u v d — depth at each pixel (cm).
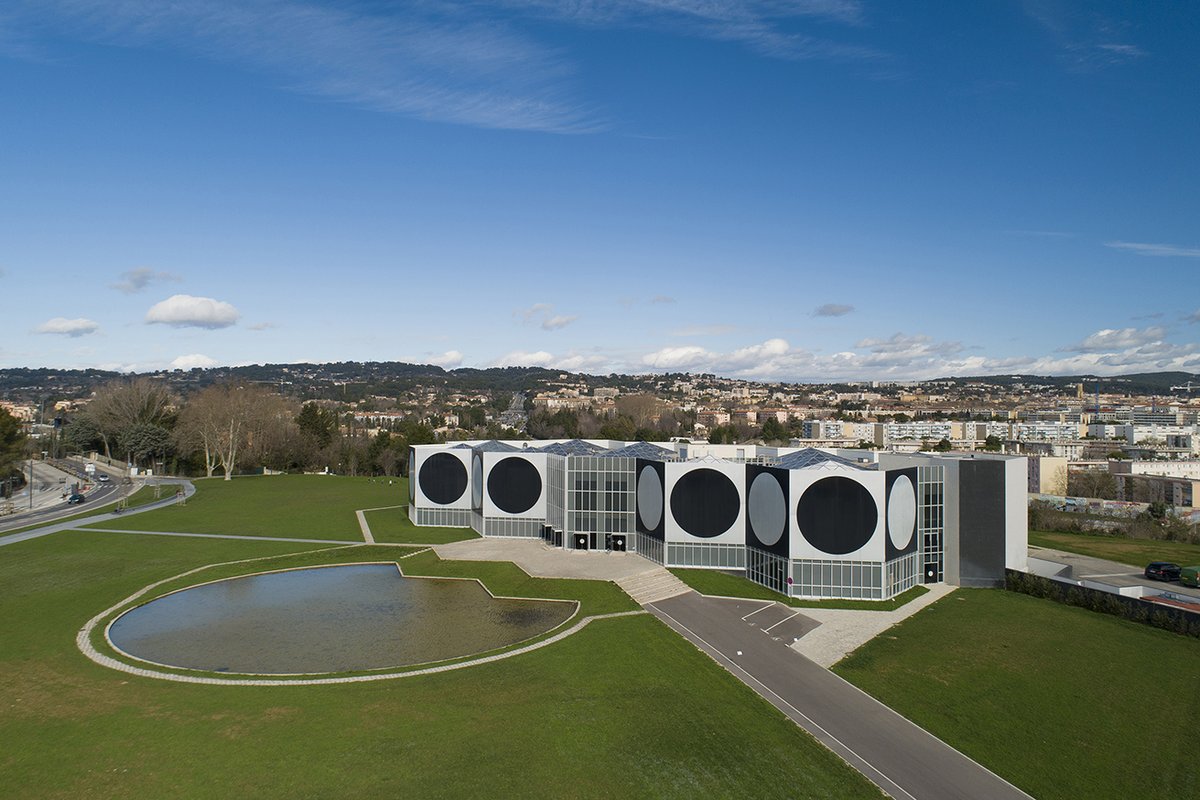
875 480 6475
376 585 7231
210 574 7475
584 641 5403
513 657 5091
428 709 4241
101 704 4300
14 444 13050
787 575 6588
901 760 3681
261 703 4328
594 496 8256
